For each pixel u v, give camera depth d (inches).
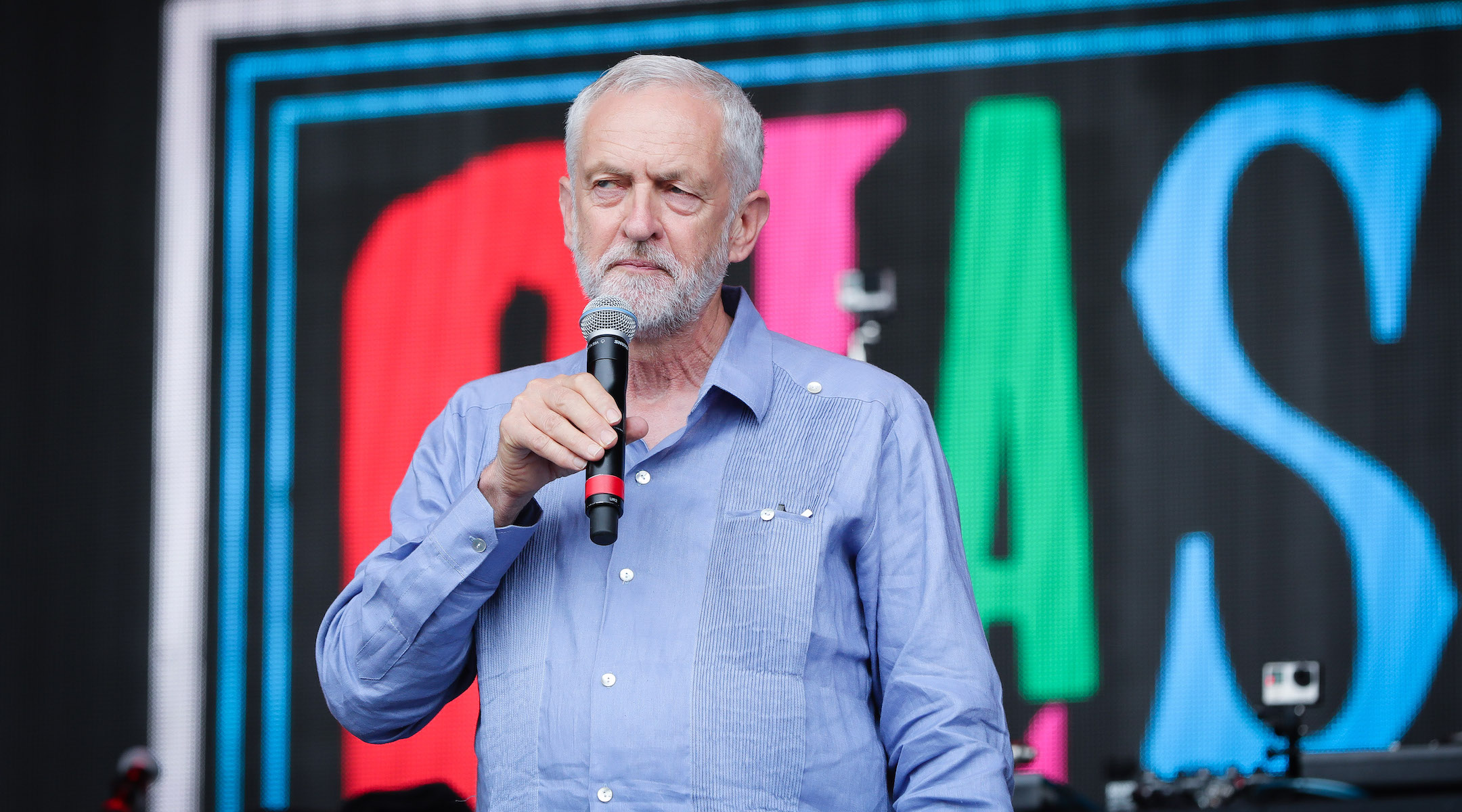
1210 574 467.5
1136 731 463.5
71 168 515.8
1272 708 339.6
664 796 161.6
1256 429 470.9
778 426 179.5
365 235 504.7
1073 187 483.2
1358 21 478.0
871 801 167.8
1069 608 470.0
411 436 494.9
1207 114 481.1
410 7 510.9
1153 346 476.4
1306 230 475.2
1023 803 341.7
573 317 493.7
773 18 496.1
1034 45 487.2
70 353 509.0
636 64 182.7
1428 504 463.2
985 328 481.4
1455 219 470.0
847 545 175.0
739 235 193.0
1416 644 458.9
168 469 501.7
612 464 155.5
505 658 172.9
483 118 505.7
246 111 513.3
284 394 501.4
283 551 494.3
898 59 491.2
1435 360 467.2
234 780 486.3
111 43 518.3
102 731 492.7
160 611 496.1
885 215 487.2
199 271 508.4
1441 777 322.7
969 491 476.7
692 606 168.7
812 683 167.0
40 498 504.1
